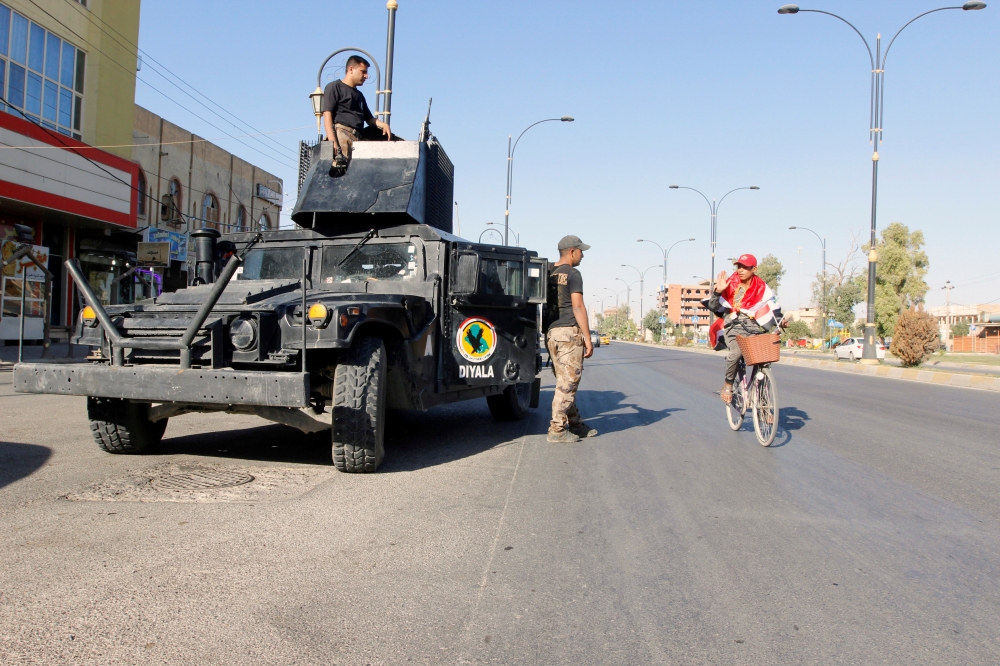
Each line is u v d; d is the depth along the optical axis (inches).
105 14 834.2
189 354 176.2
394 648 93.2
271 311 181.5
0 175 660.1
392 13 399.2
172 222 1069.1
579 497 180.5
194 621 98.8
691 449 256.5
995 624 106.0
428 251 240.7
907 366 1069.8
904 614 109.3
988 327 3253.0
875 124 953.5
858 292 2605.8
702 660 92.8
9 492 166.7
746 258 265.7
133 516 148.9
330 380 206.8
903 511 172.9
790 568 129.7
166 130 1059.3
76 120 802.8
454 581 118.5
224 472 195.8
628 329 4707.2
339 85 273.9
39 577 112.9
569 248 271.1
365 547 134.2
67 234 842.2
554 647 95.4
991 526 160.6
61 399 377.4
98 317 188.7
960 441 289.6
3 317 748.0
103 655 88.0
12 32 708.7
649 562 131.4
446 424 316.2
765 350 259.6
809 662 92.8
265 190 1357.0
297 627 98.3
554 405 265.6
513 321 269.3
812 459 240.4
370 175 257.4
